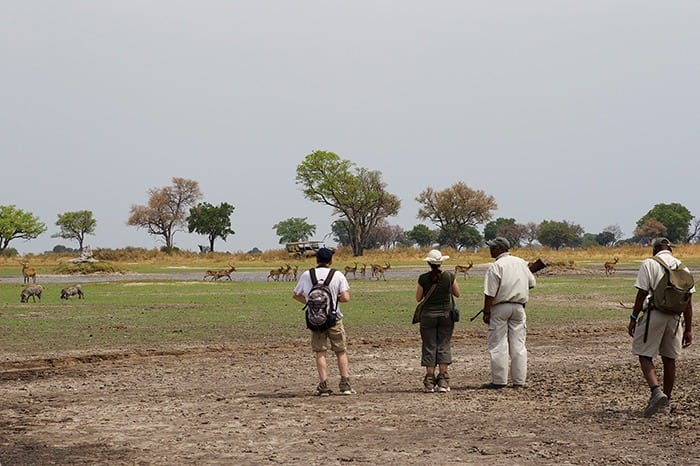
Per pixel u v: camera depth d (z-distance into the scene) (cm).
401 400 1239
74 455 895
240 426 1045
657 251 1103
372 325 2419
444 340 1331
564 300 3497
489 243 1402
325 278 1296
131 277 6588
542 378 1452
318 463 846
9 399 1279
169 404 1217
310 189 13838
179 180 17675
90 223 18412
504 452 884
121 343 1995
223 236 17662
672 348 1090
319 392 1293
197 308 3052
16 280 5925
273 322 2500
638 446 905
